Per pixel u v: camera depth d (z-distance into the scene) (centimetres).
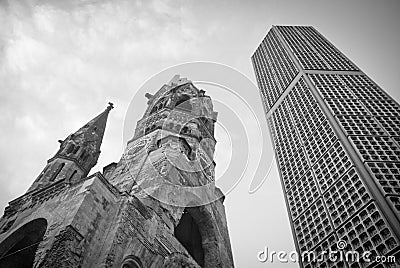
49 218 2598
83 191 2703
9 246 2762
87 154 4075
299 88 5084
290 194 3897
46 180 3544
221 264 3522
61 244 2247
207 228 3806
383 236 2536
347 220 2914
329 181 3391
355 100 4222
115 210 2780
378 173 2984
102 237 2538
